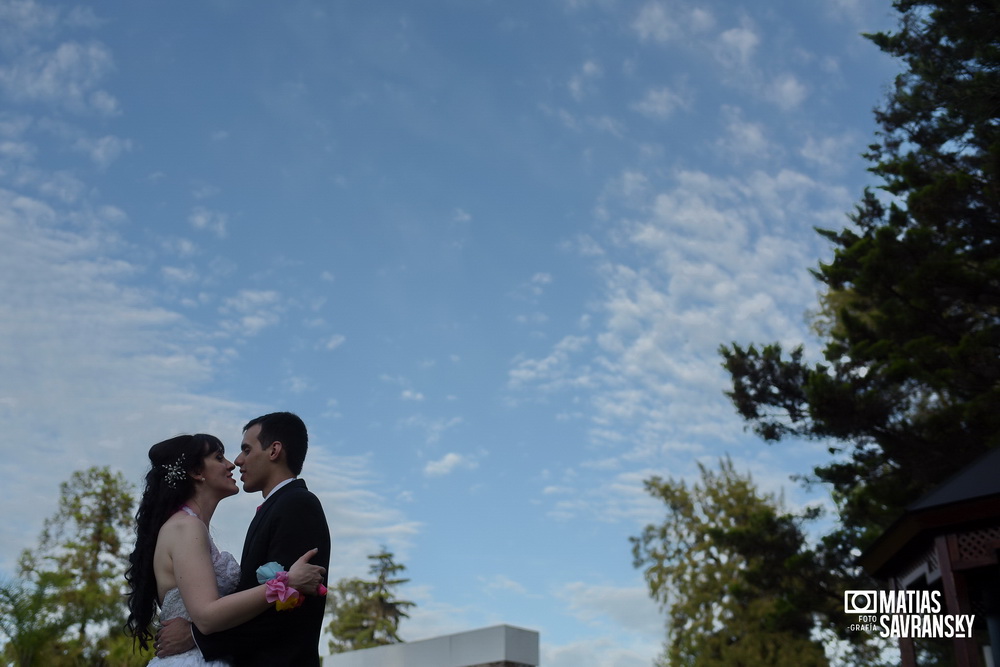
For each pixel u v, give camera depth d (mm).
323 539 3398
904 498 18391
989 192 18359
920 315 18453
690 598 33375
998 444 16688
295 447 3619
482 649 14727
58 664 22922
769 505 34594
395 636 51844
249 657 3156
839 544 20078
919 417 19375
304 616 3225
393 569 54031
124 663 22203
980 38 19016
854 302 20484
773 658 29109
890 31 20750
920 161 20844
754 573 21156
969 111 19344
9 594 21531
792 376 19797
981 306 18578
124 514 33094
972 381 17391
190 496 3512
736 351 20250
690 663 31672
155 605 3369
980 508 9867
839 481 19406
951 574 10000
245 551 3430
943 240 19375
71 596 24828
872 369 18859
